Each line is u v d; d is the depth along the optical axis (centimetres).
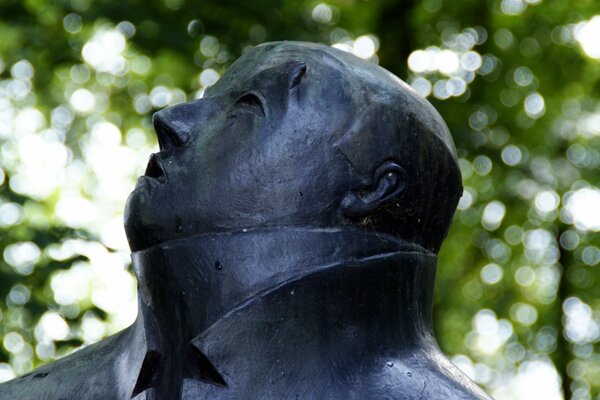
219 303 546
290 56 577
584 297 1889
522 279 1881
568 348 1869
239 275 546
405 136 568
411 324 571
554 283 1903
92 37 1403
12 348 1107
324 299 548
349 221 558
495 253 1808
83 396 580
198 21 1298
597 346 1919
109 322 1088
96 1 1310
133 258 571
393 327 562
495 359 1906
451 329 1789
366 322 555
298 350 542
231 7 1285
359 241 557
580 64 1688
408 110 573
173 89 1488
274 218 552
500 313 1848
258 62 580
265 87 567
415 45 1525
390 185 562
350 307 552
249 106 565
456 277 1753
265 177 554
